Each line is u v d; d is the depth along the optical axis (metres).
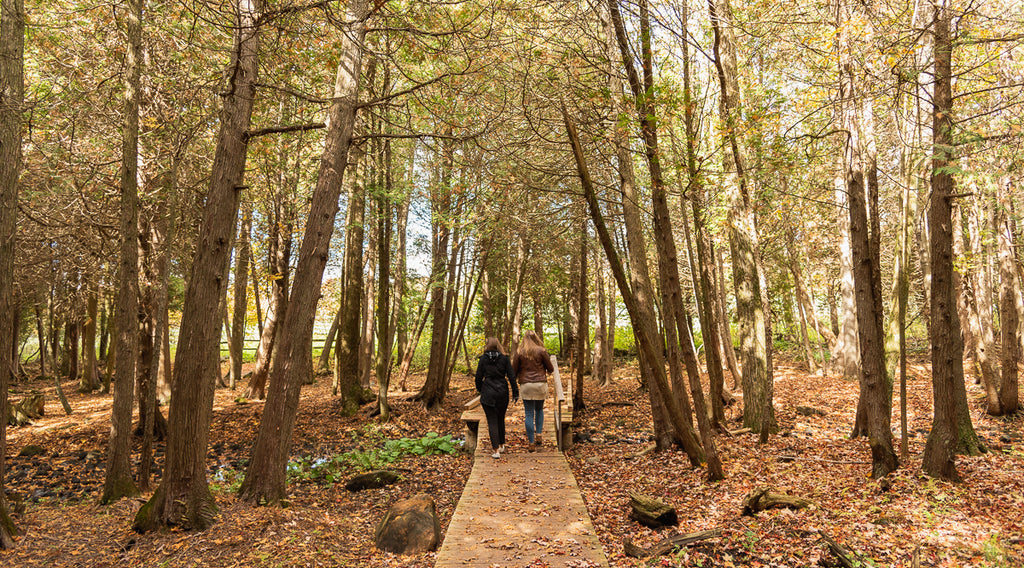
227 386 20.39
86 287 18.05
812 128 8.49
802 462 7.27
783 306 22.38
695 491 6.31
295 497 6.84
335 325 24.50
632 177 8.67
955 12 6.12
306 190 14.86
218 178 5.80
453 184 12.77
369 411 14.08
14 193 5.36
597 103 7.36
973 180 5.82
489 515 5.59
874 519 4.95
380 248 13.53
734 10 9.36
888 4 7.31
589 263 21.20
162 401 15.76
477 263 17.62
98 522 5.74
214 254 5.72
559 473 7.15
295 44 7.28
